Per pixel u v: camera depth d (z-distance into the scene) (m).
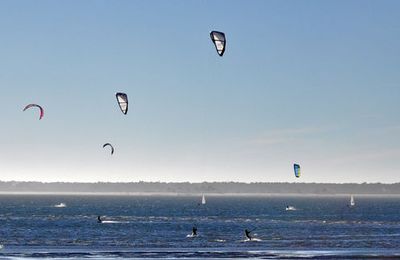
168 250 185.62
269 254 175.75
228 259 163.88
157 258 164.50
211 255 172.00
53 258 163.25
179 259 163.00
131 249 188.38
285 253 178.38
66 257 165.25
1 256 166.38
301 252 182.00
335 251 185.62
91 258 164.00
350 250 189.12
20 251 179.00
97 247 198.00
